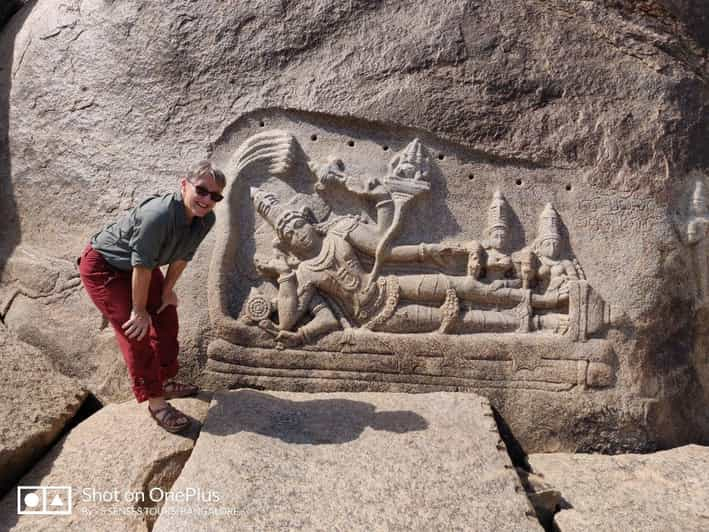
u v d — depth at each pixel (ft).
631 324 10.32
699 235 10.80
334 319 10.26
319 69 10.72
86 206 10.78
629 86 10.92
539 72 10.80
